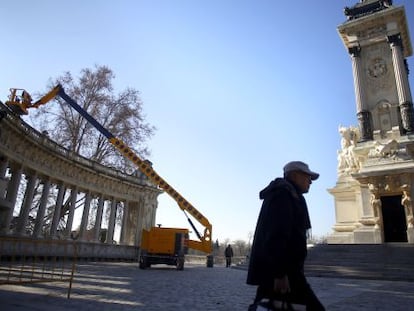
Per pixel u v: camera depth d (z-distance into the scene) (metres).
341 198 37.25
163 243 28.67
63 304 8.77
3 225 28.12
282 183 3.87
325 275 22.94
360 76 40.03
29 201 32.66
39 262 28.02
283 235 3.49
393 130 36.12
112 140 32.31
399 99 37.00
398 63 37.91
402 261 23.03
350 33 41.81
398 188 31.97
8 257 26.64
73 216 38.78
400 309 9.76
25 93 29.70
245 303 10.49
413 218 30.47
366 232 32.25
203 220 31.27
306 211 4.08
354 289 15.38
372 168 33.31
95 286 13.27
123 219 46.75
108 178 43.12
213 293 12.82
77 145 42.91
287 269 3.43
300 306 3.60
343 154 39.19
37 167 32.97
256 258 3.77
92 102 43.91
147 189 49.31
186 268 31.39
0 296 9.34
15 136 29.00
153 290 12.95
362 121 38.12
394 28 38.97
